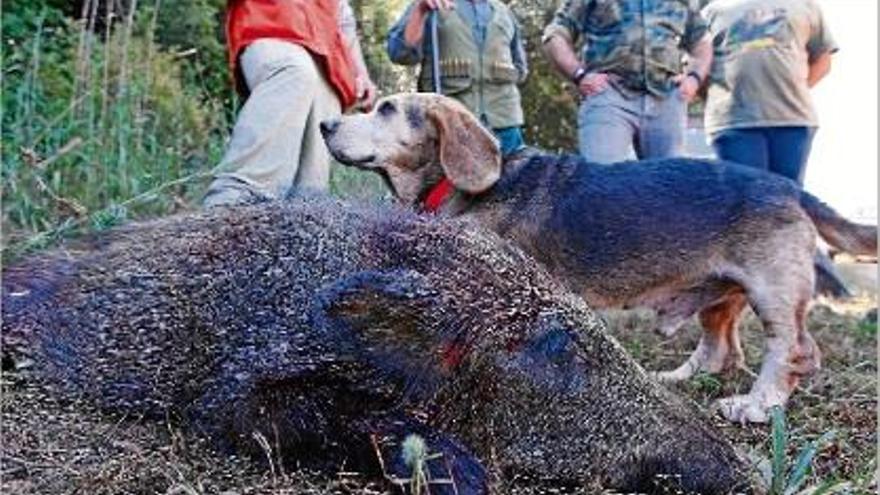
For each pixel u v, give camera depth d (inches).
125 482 45.8
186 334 51.9
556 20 107.8
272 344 47.4
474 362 44.7
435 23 102.1
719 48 117.3
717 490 45.8
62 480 46.1
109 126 117.0
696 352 84.8
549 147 223.1
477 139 79.7
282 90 87.5
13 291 61.2
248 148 87.0
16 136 105.5
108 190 107.3
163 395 52.8
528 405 45.1
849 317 126.8
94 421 53.2
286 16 88.9
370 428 45.6
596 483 45.3
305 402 46.5
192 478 46.5
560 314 45.8
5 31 139.2
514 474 45.5
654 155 106.3
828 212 77.7
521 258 47.9
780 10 115.2
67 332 57.0
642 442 45.5
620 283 77.3
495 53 104.8
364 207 52.1
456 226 48.8
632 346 92.3
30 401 55.2
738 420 69.9
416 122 80.7
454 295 44.9
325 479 46.8
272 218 52.2
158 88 137.1
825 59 119.9
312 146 92.4
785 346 74.1
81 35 120.6
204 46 168.2
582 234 77.0
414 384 44.9
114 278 56.8
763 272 75.1
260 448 47.5
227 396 48.3
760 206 75.8
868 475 52.2
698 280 77.2
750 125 115.8
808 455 47.7
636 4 104.3
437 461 44.0
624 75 104.7
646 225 76.6
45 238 75.7
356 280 44.3
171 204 106.9
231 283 50.9
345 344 45.2
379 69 138.1
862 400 73.3
